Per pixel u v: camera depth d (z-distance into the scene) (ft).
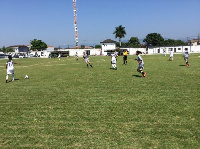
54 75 52.60
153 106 22.04
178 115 19.06
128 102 24.00
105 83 37.06
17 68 82.89
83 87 34.12
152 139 14.65
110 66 74.79
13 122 19.07
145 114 19.67
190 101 23.39
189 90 28.86
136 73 50.31
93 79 42.57
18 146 14.49
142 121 17.99
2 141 15.35
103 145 14.08
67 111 21.65
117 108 21.89
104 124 17.69
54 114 20.85
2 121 19.44
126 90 30.50
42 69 72.79
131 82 37.06
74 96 28.04
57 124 18.15
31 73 60.03
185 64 71.56
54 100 26.32
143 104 22.94
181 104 22.36
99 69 64.34
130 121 18.11
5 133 16.71
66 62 114.21
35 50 343.67
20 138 15.72
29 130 17.12
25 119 19.75
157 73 48.32
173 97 25.41
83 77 46.37
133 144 14.05
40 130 17.03
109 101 24.76
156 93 27.84
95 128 16.93
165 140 14.43
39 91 32.27
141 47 315.99
